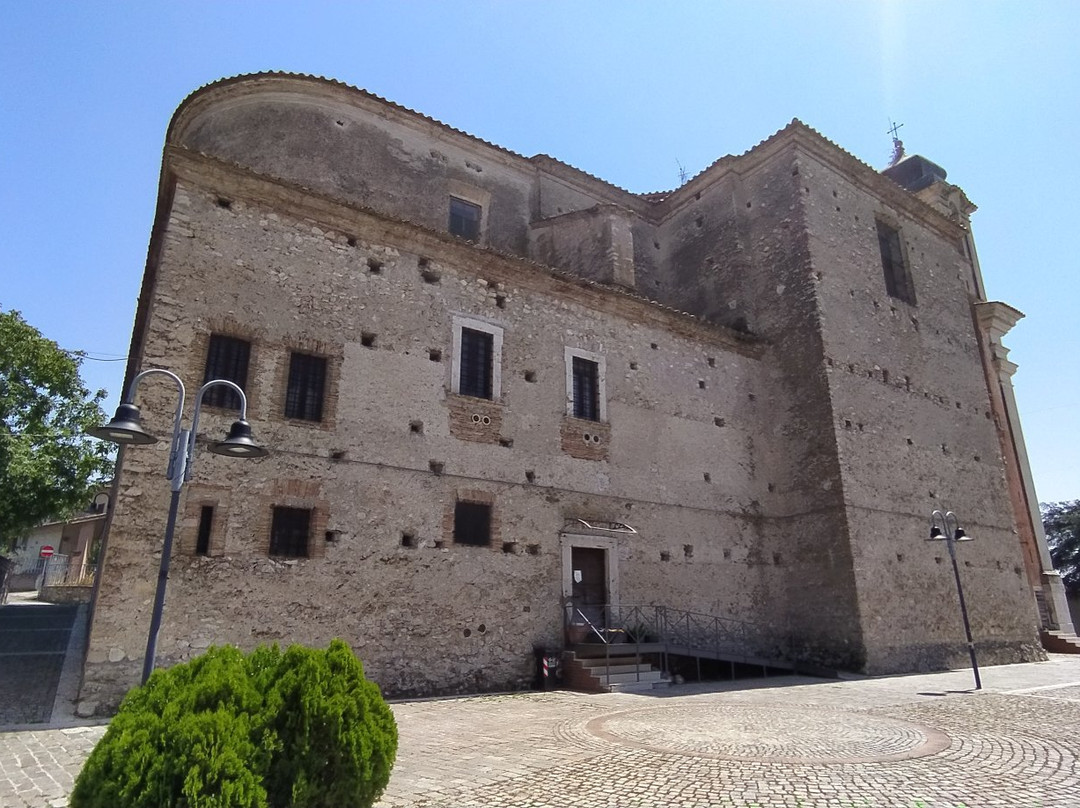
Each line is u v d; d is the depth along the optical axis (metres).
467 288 17.36
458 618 15.05
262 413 13.80
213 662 6.18
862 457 21.12
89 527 38.50
